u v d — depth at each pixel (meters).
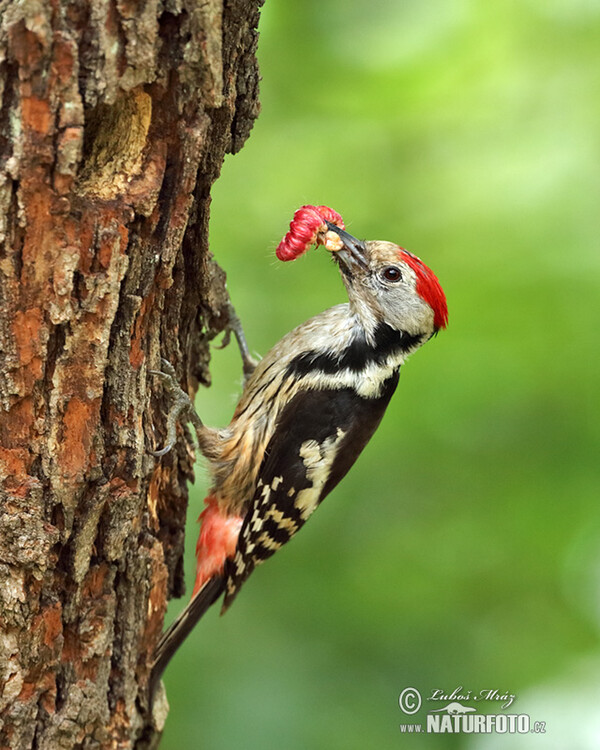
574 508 10.63
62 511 5.98
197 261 7.08
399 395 10.97
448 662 10.40
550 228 11.47
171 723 9.78
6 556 5.80
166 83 5.77
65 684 6.34
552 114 12.03
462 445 10.96
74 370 5.84
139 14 5.46
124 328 6.06
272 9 12.62
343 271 8.69
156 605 6.97
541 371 10.70
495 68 12.38
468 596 10.70
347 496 11.13
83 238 5.69
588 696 10.19
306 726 9.90
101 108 5.72
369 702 10.18
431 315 8.82
